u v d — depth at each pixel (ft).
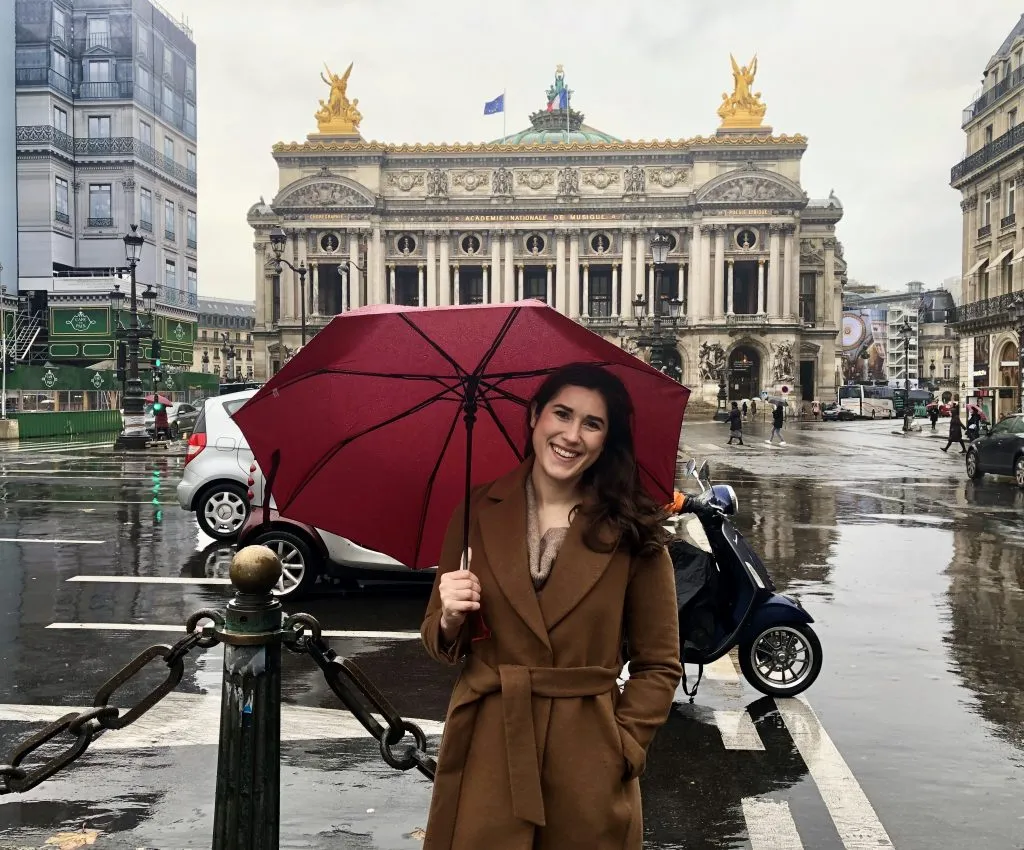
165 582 34.96
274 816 10.41
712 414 258.16
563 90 374.02
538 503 9.49
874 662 25.34
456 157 297.12
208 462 41.47
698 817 16.16
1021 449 69.62
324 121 306.14
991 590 34.32
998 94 156.46
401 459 10.35
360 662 25.09
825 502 61.57
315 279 295.07
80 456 99.96
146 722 20.39
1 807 16.22
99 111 219.61
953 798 16.97
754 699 22.44
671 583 9.43
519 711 8.64
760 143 292.81
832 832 15.64
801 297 320.50
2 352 179.32
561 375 9.18
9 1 204.54
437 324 8.82
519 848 8.47
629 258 296.71
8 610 30.60
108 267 221.05
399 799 16.71
